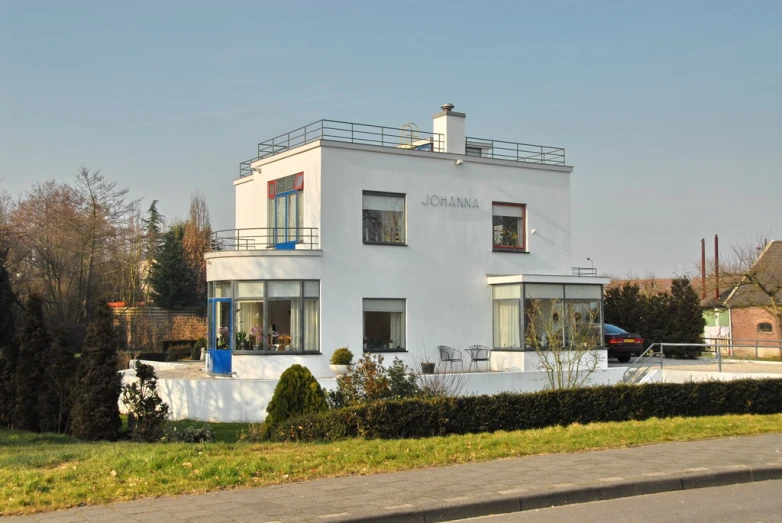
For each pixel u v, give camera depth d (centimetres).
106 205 5372
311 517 916
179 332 5012
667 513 1012
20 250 4816
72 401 1819
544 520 976
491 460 1277
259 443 1434
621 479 1126
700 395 1939
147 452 1248
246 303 2773
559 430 1575
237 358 2739
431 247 3012
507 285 3059
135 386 1752
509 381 2720
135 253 6200
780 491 1147
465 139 3247
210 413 2366
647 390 1877
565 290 3075
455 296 3047
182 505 973
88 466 1151
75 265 5228
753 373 2831
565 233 3334
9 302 3422
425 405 1568
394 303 2938
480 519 981
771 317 4662
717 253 5616
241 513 934
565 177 3350
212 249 3072
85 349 1748
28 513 941
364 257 2873
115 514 931
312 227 2833
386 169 2936
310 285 2781
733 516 1001
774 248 4891
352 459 1224
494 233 3181
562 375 2725
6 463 1190
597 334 3094
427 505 973
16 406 1894
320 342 2773
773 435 1572
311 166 2853
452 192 3077
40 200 5281
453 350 3022
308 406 1728
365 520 924
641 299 3947
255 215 3162
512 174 3219
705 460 1280
